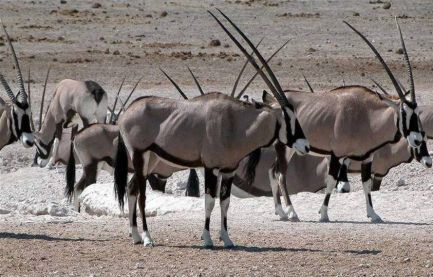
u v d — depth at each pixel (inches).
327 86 3649.1
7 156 2655.0
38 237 1423.5
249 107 1332.4
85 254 1286.9
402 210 1740.9
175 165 1352.1
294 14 5275.6
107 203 1889.8
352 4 5580.7
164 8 5442.9
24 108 1518.2
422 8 5492.1
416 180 2256.4
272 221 1611.7
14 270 1192.8
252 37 4726.9
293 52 4394.7
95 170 2094.0
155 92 3427.7
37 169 2469.2
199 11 5364.2
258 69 1363.2
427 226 1539.1
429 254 1288.1
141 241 1365.7
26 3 5428.2
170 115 1339.8
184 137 1328.7
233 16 5216.5
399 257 1267.2
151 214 1817.2
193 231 1475.1
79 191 2091.5
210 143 1317.7
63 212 1861.5
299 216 1691.7
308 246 1346.0
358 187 2222.0
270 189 2071.9
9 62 4040.4
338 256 1269.7
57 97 2647.6
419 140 1599.4
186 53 4291.3
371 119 1632.6
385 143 1632.6
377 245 1352.1
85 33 4741.6
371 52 4421.8
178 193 2240.4
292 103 1680.6
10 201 2121.1
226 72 3924.7
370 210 1625.2
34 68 3941.9
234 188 2092.8
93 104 2628.0
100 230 1499.8
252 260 1244.5
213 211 1749.5
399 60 4237.2
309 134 1657.2
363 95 1651.1
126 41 4594.0
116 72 3902.6
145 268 1200.2
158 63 4097.0
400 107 1608.0
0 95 3307.1
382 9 5452.8
